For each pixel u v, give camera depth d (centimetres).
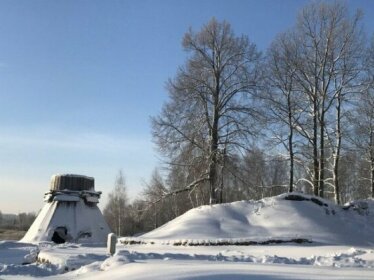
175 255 1784
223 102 4284
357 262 1652
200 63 4297
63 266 1742
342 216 3341
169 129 4222
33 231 3947
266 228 3059
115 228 6794
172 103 4253
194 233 2981
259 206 3319
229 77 4319
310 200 3384
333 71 4184
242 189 4359
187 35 4347
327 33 4188
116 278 1172
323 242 2833
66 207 4006
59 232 3938
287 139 4281
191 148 4209
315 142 4147
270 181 5434
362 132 4584
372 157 4819
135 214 4469
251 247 2586
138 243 2938
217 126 4244
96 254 1930
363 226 3288
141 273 1168
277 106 4262
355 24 4216
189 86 4241
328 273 1121
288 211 3244
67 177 4078
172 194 4272
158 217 4859
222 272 1108
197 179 4197
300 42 4253
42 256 2045
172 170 4253
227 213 3262
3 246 3291
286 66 4250
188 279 1034
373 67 4225
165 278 1064
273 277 1033
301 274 1089
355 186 6059
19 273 1695
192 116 4234
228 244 2705
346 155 4400
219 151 4188
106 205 7275
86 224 3991
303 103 4275
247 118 4231
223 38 4316
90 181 4166
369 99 4503
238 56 4297
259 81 4288
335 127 4275
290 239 2777
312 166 4288
